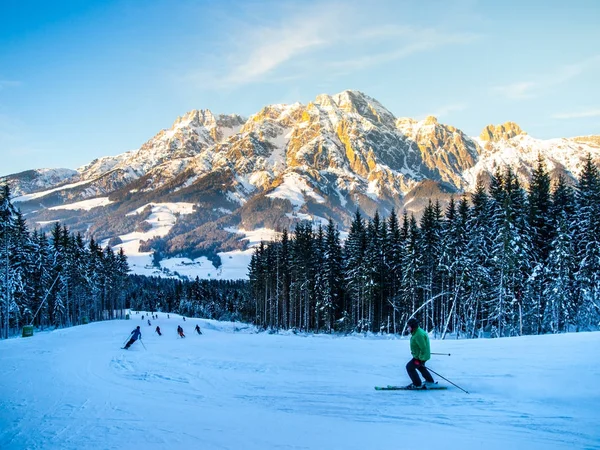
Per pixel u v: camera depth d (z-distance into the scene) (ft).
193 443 24.31
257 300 253.65
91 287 240.94
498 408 27.61
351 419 27.53
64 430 28.25
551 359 41.75
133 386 43.16
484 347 56.39
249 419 28.91
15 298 165.89
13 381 46.96
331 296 191.83
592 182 126.93
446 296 163.12
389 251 182.19
